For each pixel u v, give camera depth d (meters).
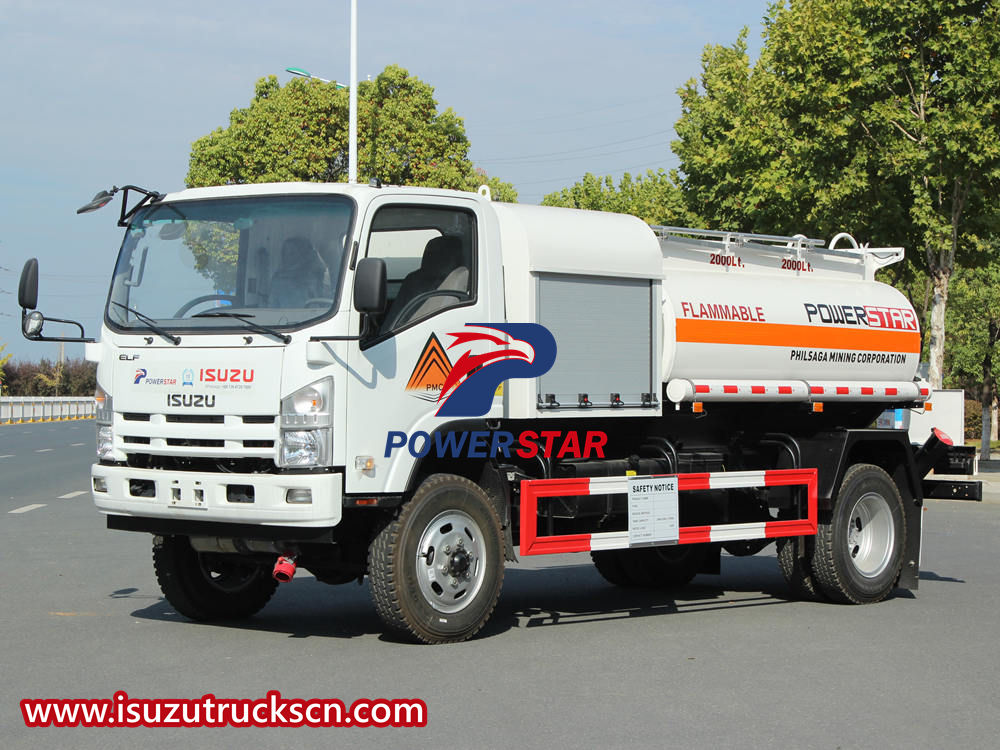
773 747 6.35
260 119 50.25
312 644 9.05
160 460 9.16
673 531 10.43
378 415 8.84
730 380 11.28
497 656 8.63
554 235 10.02
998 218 26.94
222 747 6.33
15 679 7.80
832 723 6.85
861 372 12.52
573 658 8.59
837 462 11.59
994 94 24.97
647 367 10.65
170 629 9.65
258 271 9.05
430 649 8.88
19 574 12.59
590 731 6.61
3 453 37.81
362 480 8.72
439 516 9.06
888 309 12.91
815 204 27.34
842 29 25.67
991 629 10.00
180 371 8.99
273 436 8.59
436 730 6.63
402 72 51.62
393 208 9.10
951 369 42.62
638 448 11.15
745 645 9.17
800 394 11.78
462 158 52.88
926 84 26.11
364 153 50.41
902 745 6.44
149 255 9.53
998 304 37.78
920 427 13.02
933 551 15.62
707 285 11.28
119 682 7.73
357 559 9.57
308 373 8.57
